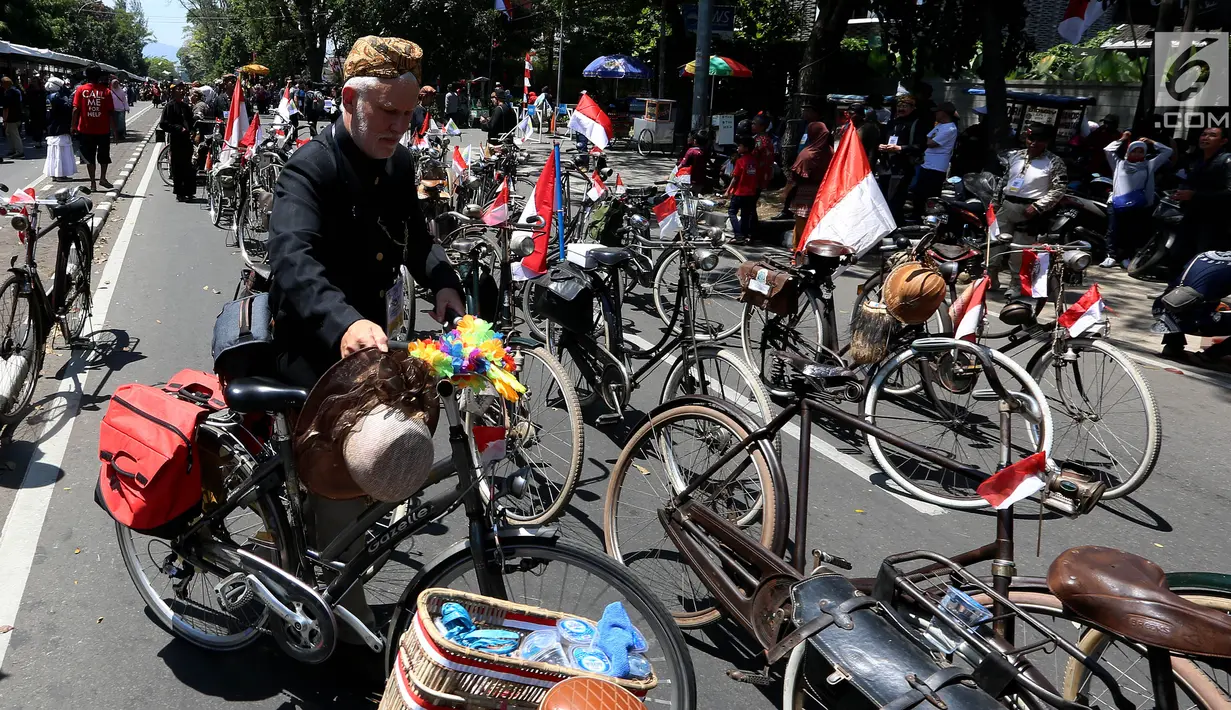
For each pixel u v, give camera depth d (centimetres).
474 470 253
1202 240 878
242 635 303
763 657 324
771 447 323
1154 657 200
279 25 5159
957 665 225
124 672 298
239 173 1087
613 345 484
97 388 559
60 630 319
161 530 281
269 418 291
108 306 749
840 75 2452
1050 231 1016
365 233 293
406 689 216
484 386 244
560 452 416
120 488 280
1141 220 1099
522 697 216
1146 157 1077
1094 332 495
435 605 231
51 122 1506
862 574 389
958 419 531
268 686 294
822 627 229
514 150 1080
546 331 623
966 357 493
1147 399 462
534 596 268
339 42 4728
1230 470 523
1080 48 2083
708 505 346
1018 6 1454
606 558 251
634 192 926
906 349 492
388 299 311
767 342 581
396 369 236
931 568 262
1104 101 1773
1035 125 868
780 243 1202
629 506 427
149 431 278
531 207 613
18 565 358
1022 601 257
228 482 286
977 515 454
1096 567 205
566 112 2895
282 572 266
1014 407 316
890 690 209
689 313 470
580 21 3878
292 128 1315
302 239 270
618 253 488
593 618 263
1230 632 186
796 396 317
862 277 1028
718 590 303
